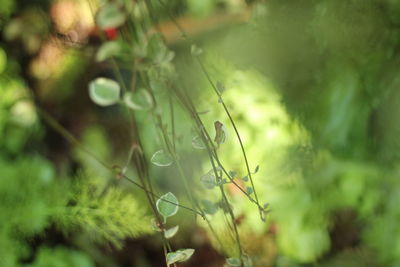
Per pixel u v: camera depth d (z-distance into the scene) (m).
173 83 0.50
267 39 0.66
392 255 0.69
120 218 0.63
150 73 0.49
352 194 0.69
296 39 0.65
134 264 0.72
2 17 0.67
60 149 0.74
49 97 0.74
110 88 0.45
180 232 0.71
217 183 0.48
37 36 0.69
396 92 0.66
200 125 0.48
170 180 0.70
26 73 0.73
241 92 0.68
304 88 0.68
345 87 0.67
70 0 0.68
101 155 0.73
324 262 0.70
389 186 0.70
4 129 0.71
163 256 0.72
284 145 0.69
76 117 0.77
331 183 0.70
